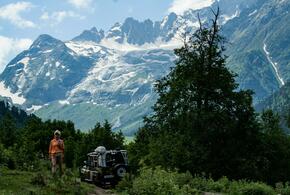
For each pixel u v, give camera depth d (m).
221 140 43.75
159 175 24.86
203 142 42.75
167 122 46.94
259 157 44.00
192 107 45.56
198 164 42.00
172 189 22.73
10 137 79.25
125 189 25.02
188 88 45.22
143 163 45.38
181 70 46.66
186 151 41.97
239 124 44.56
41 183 22.98
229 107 45.41
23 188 20.94
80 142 78.81
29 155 42.97
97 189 27.61
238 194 26.17
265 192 26.48
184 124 43.91
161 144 44.44
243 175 42.34
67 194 21.55
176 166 41.88
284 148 48.31
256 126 45.41
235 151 42.75
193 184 27.61
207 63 46.16
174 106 46.12
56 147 27.30
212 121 43.00
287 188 28.27
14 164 34.59
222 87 44.66
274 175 46.78
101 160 30.17
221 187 27.80
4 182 22.16
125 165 30.25
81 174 33.25
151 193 22.44
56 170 27.20
